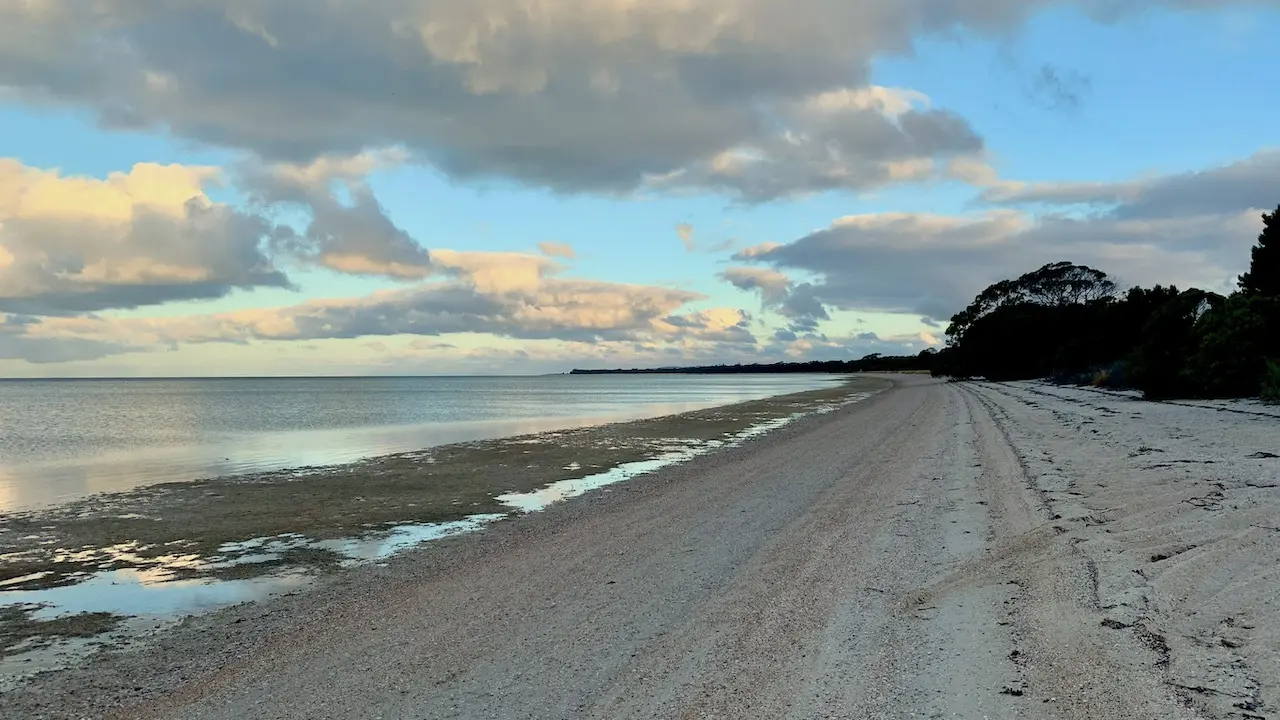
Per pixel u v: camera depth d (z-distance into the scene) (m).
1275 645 5.01
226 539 11.80
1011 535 8.80
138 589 9.12
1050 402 32.84
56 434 35.66
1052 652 5.27
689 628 6.41
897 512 10.80
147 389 152.50
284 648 6.69
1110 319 50.09
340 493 15.95
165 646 7.01
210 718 5.20
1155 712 4.30
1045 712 4.43
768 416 38.88
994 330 82.00
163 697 5.71
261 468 20.52
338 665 6.10
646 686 5.24
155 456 24.67
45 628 7.69
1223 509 8.90
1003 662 5.21
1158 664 4.91
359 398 88.81
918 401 47.03
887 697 4.80
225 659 6.52
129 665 6.52
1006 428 22.30
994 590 6.84
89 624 7.81
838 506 11.68
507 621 6.95
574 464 20.23
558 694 5.20
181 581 9.45
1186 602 5.96
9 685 6.14
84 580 9.57
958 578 7.31
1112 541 8.00
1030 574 7.18
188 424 42.88
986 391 53.16
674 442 25.89
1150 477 11.48
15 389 160.25
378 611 7.69
